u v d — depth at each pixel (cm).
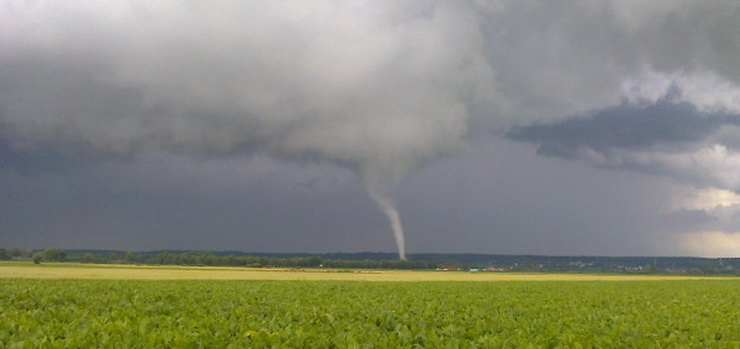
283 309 2938
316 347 1722
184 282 6003
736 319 2808
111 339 1634
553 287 6297
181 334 1770
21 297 3469
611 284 7650
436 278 9600
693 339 2016
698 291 5981
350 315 2617
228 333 1878
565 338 1908
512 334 2092
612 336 2042
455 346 1789
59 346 1560
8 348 1535
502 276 12069
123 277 7194
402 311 2833
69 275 7450
